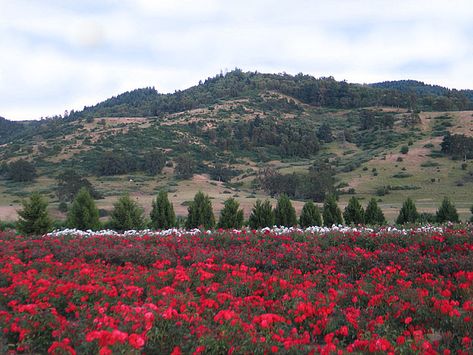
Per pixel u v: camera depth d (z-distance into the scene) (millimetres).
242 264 8898
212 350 4863
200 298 6602
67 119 161375
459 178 70438
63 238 12773
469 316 5645
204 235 12711
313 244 11188
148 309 5645
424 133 103688
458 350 4816
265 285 7312
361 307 6848
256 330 5297
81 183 65062
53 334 5273
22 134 148375
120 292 7281
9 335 5672
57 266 8953
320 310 5945
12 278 7934
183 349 5141
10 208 55188
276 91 179875
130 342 4602
